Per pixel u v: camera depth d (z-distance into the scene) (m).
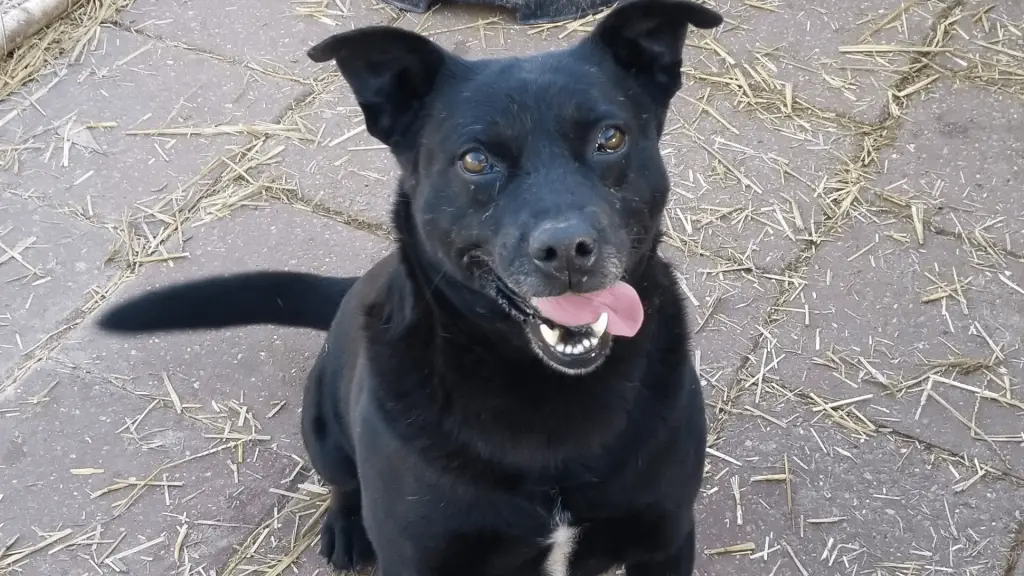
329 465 0.98
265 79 1.42
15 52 1.46
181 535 1.04
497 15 1.49
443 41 1.46
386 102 0.85
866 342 1.13
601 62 0.82
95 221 1.28
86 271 1.24
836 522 1.02
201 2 1.52
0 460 1.09
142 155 1.34
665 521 0.86
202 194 1.30
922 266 1.19
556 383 0.81
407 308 0.85
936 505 1.02
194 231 1.27
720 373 1.12
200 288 1.03
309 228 1.26
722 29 1.44
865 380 1.11
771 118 1.34
